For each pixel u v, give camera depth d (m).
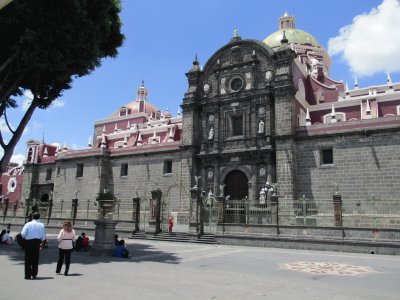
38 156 62.22
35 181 61.12
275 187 36.59
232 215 32.84
